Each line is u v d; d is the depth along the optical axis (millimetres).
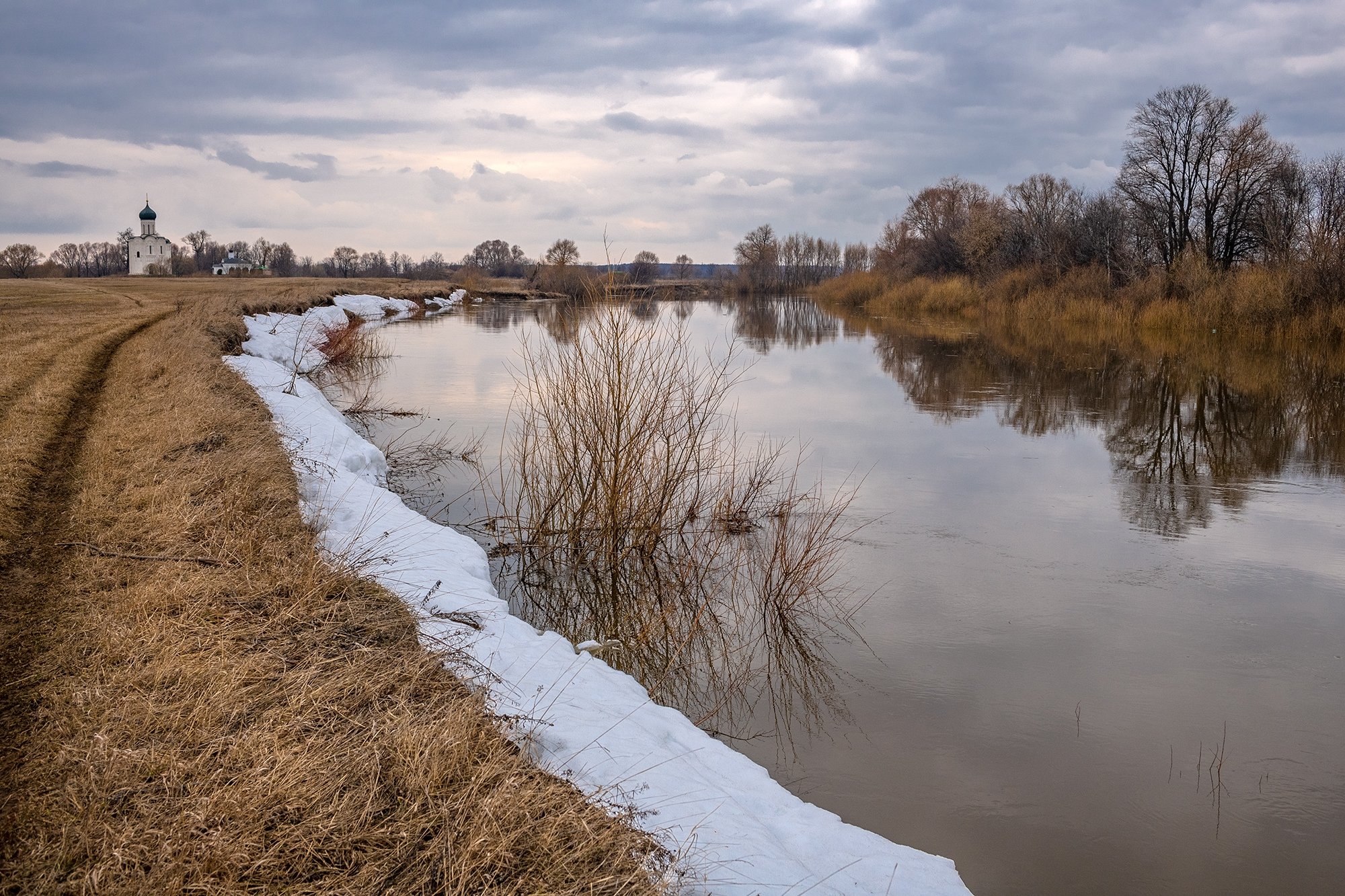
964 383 23578
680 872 3816
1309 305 28156
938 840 5406
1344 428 17453
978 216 50469
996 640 8273
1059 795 5930
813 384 23297
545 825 3916
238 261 132875
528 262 132500
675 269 90438
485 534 10859
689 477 12641
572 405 10844
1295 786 6062
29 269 128500
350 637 5715
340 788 4023
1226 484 13648
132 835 3559
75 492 8141
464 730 4492
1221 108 37406
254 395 13859
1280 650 8094
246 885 3434
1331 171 34344
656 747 5277
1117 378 24016
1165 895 4977
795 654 8008
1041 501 12656
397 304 53719
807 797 5789
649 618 8664
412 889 3480
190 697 4633
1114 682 7484
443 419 17844
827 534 10352
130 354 16641
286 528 7613
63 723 4383
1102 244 41344
